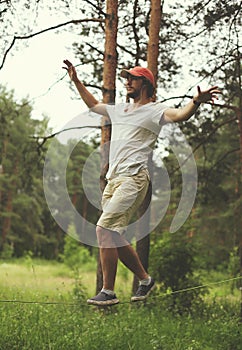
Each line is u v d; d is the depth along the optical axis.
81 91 6.60
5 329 9.33
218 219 28.03
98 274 13.78
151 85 6.25
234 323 11.94
